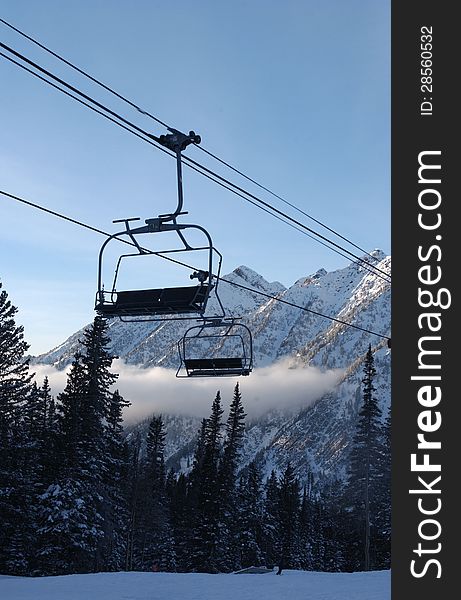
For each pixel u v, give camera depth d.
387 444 73.75
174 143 12.08
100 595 23.78
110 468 54.72
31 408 50.41
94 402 48.34
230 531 69.12
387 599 20.77
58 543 44.34
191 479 86.38
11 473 46.19
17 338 50.56
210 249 12.27
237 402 77.56
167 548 75.88
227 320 15.19
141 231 12.27
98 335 49.91
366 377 72.50
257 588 25.67
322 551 86.75
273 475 91.69
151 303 12.61
